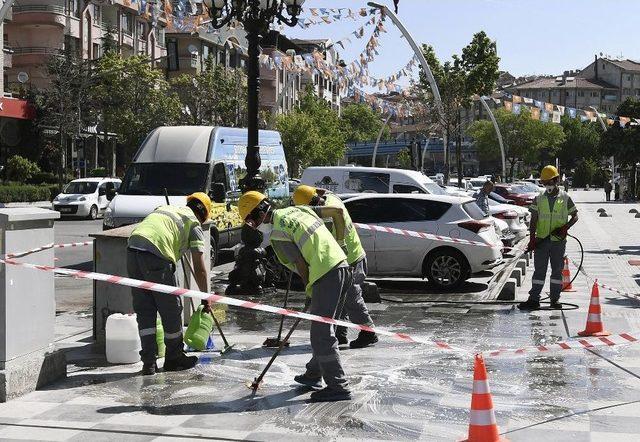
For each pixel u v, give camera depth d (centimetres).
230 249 1906
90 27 5912
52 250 789
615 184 7331
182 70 6875
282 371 823
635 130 6053
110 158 5681
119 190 1811
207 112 5838
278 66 1842
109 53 5184
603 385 754
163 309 817
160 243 809
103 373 817
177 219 828
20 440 600
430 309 1238
